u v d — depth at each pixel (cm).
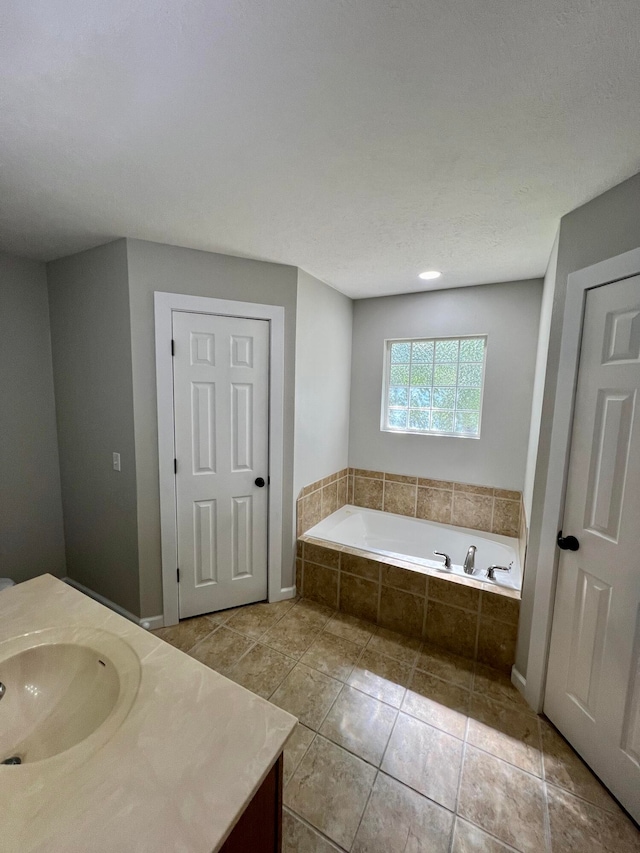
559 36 79
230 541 246
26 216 175
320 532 281
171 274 211
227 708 81
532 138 113
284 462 256
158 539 226
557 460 163
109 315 215
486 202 154
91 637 104
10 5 75
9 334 239
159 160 129
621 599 136
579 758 155
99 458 236
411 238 193
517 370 274
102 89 97
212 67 89
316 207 162
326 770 148
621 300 135
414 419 324
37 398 253
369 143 118
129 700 83
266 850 76
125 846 56
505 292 274
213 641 222
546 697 174
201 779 66
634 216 131
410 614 231
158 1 74
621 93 94
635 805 130
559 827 130
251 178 140
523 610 191
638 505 130
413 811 134
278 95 98
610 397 140
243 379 236
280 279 237
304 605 261
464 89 94
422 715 175
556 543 165
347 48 84
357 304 331
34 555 258
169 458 222
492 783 144
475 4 73
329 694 186
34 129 113
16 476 247
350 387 339
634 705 132
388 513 329
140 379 212
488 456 291
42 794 63
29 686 97
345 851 121
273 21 78
